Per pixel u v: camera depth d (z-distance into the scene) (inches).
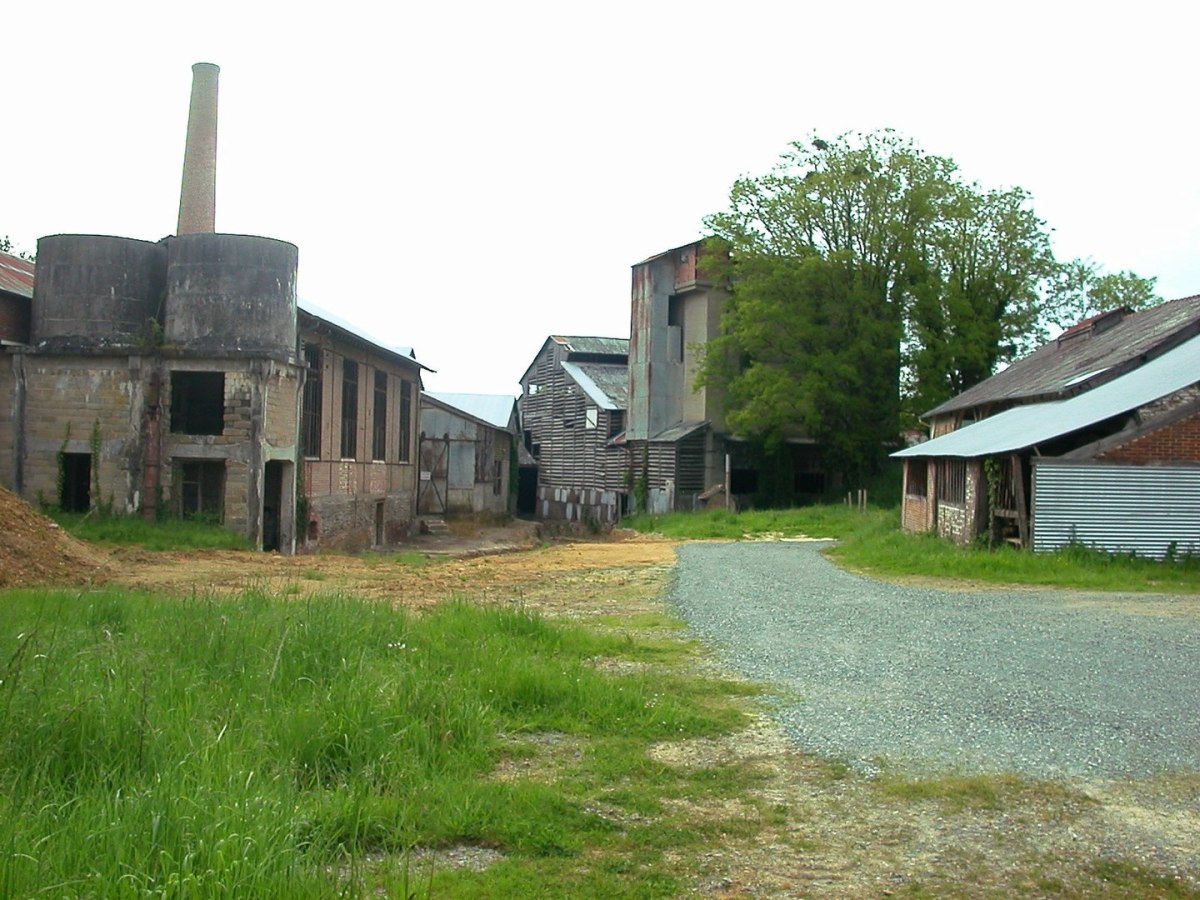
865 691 370.9
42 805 200.7
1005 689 372.2
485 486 1875.0
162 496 941.2
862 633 501.0
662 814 243.9
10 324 980.6
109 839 182.5
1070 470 783.1
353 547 1261.1
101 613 435.5
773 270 1653.5
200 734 248.4
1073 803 252.4
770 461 1787.6
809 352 1681.8
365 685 300.5
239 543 909.8
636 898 197.5
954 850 223.8
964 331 1674.5
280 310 974.4
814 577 769.6
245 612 437.4
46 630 366.3
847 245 1685.5
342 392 1213.1
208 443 937.5
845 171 1673.2
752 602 620.1
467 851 218.2
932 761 285.1
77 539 804.6
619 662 423.8
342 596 499.5
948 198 1690.5
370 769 244.1
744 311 1646.2
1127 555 774.5
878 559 874.1
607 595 666.2
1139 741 303.7
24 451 949.8
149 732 237.8
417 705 295.0
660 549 1097.4
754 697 361.1
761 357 1700.3
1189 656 435.5
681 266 1875.0
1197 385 799.7
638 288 1920.5
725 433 1800.0
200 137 1264.8
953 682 385.1
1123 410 792.3
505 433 2026.3
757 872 211.3
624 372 2224.4
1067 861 218.1
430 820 225.6
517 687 337.1
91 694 257.4
